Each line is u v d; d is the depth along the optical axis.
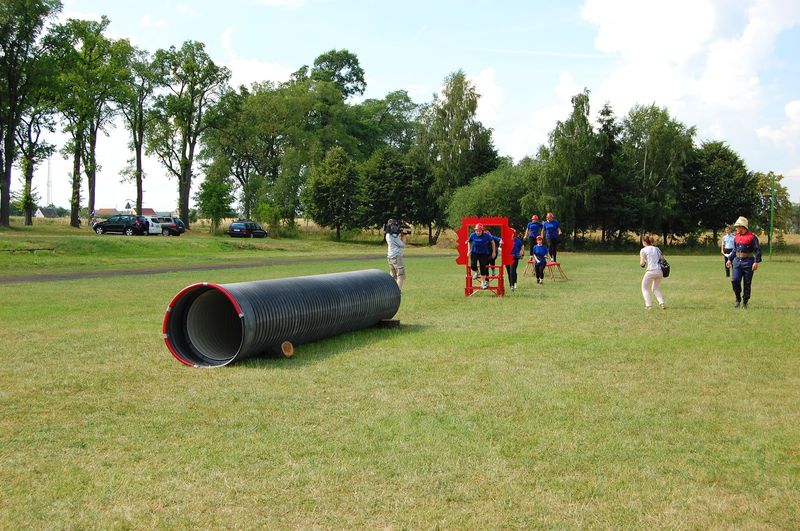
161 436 5.54
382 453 5.11
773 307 14.20
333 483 4.54
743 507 4.17
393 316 11.77
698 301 15.38
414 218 67.12
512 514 4.07
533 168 59.94
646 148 60.78
